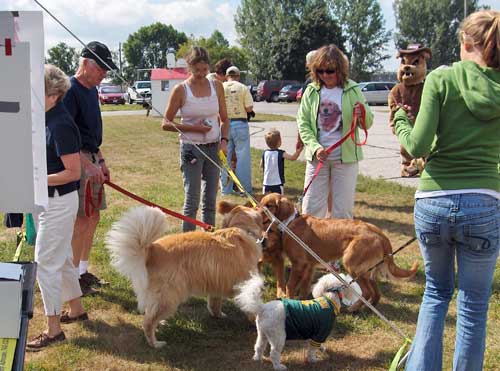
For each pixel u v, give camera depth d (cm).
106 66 402
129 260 362
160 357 369
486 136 266
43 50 248
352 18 7562
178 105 512
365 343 396
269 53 6581
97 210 468
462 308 279
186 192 520
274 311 344
